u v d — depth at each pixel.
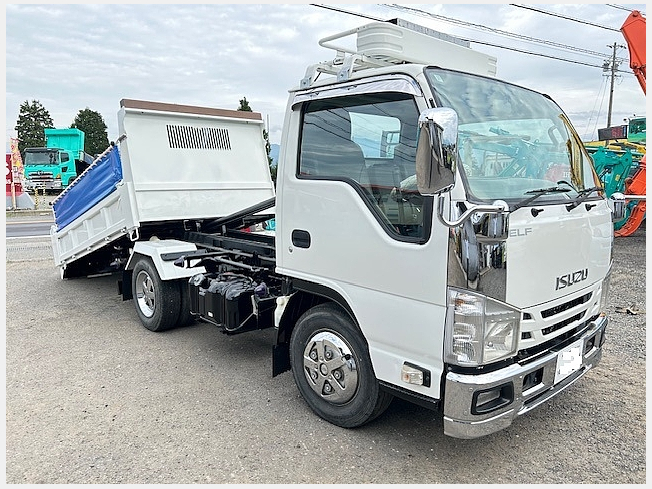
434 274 2.70
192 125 6.31
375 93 3.06
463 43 3.94
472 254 2.53
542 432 3.43
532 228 2.76
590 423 3.54
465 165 2.75
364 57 3.29
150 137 5.92
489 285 2.56
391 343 2.98
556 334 3.04
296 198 3.56
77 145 31.56
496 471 3.00
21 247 12.26
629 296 6.90
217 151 6.56
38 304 6.87
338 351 3.39
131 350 5.07
